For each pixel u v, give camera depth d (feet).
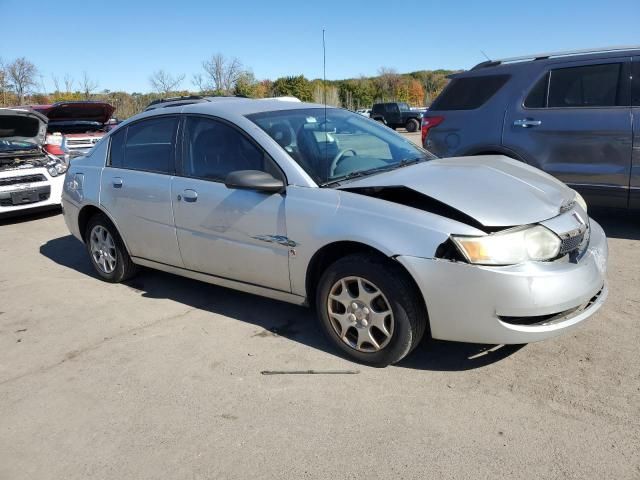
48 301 15.65
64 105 37.01
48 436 9.45
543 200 10.69
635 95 17.71
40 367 11.84
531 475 7.89
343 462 8.38
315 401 9.98
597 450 8.30
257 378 10.87
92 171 16.40
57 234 23.90
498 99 20.13
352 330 11.25
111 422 9.72
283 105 14.21
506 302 9.50
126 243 15.71
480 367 10.80
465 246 9.55
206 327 13.33
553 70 19.15
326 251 11.25
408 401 9.81
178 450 8.87
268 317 13.71
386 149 13.85
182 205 13.56
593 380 10.12
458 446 8.57
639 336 11.66
